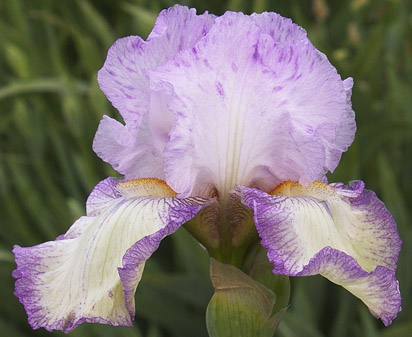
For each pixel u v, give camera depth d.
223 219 0.52
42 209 0.94
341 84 0.51
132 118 0.52
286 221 0.49
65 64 1.24
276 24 0.52
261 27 0.52
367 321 0.75
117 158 0.53
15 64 1.08
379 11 1.28
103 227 0.50
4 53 1.21
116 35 1.22
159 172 0.53
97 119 0.96
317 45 0.98
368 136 0.92
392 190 0.84
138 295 0.84
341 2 1.31
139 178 0.53
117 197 0.53
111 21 1.42
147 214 0.50
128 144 0.53
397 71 1.15
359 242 0.51
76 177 1.03
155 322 0.86
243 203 0.51
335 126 0.51
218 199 0.52
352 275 0.48
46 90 1.01
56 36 1.31
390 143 1.00
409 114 0.96
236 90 0.51
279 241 0.48
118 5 1.38
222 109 0.51
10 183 1.06
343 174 0.82
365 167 0.97
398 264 0.83
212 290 0.80
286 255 0.48
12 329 0.87
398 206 0.84
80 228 0.51
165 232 0.48
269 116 0.51
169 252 0.97
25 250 0.50
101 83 0.52
